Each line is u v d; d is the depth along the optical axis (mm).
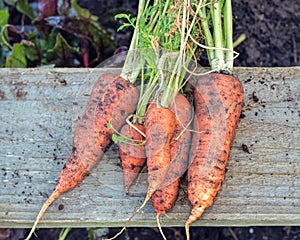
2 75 510
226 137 452
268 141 477
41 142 492
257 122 482
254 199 465
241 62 717
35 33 684
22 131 495
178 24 447
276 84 492
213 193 446
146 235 698
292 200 464
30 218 474
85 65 682
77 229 706
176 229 699
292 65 714
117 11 667
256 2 723
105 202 470
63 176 463
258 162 473
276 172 470
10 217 475
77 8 667
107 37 667
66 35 686
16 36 703
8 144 492
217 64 477
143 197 469
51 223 476
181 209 463
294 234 694
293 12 721
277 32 721
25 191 480
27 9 708
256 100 488
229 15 491
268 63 718
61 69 510
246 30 721
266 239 695
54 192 462
